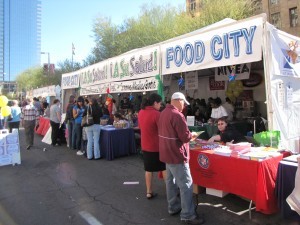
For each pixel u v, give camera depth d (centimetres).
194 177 443
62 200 499
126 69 865
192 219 382
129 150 851
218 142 515
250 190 366
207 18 2066
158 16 2600
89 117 790
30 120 1008
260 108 1048
